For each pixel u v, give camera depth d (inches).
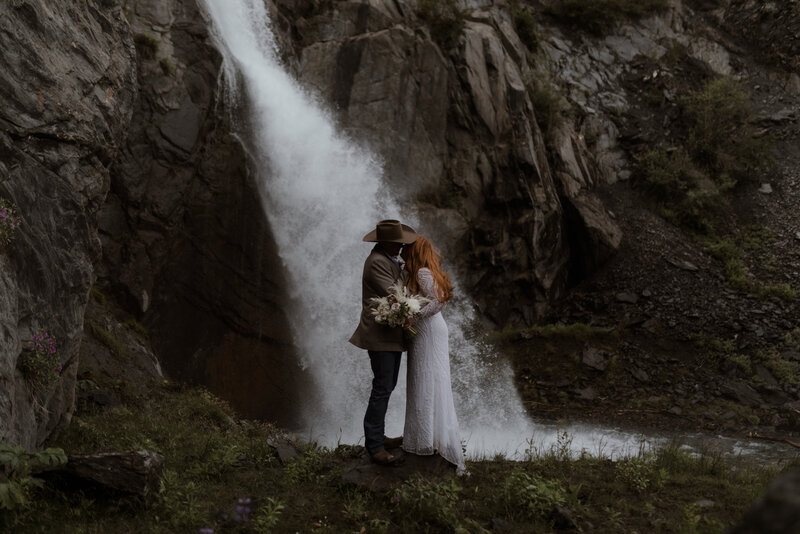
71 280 209.3
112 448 215.2
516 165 647.8
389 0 656.4
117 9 262.1
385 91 612.1
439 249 607.8
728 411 453.4
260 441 229.9
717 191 704.4
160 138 433.4
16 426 167.2
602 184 737.6
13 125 191.2
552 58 806.5
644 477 194.2
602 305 609.6
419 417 175.5
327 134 564.1
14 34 197.9
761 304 573.0
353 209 559.8
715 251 658.2
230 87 486.6
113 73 248.2
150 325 415.5
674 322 562.6
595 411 464.1
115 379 319.6
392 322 167.0
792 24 883.4
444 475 177.3
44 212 196.7
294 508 160.7
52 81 209.5
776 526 63.4
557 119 729.6
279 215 507.5
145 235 420.2
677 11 897.5
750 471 226.7
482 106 653.3
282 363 479.5
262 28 566.3
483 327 612.1
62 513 146.3
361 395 494.6
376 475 173.6
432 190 629.6
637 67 839.7
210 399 343.0
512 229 639.8
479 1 752.3
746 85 855.1
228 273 464.8
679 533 144.9
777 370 494.9
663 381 499.2
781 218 697.0
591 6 847.7
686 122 796.0
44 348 183.0
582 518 161.8
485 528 152.9
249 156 485.4
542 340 553.3
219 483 179.2
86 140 221.1
